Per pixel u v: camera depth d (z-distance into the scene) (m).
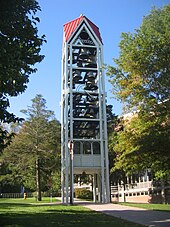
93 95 34.56
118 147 23.47
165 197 38.84
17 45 12.09
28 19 12.77
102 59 35.28
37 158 41.66
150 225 13.46
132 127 21.77
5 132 13.91
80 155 32.50
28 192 65.75
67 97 33.38
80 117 34.31
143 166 22.11
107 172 32.78
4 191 65.50
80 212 18.97
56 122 44.69
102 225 13.41
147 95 19.52
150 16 24.42
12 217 16.06
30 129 42.59
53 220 14.87
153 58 18.98
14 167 43.09
